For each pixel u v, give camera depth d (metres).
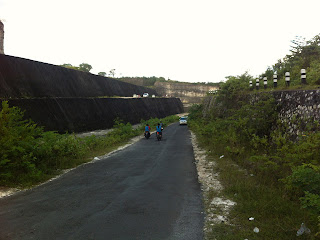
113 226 4.57
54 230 4.39
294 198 5.54
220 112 25.41
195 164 10.80
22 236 4.15
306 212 4.70
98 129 32.97
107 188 7.22
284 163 7.11
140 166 10.55
